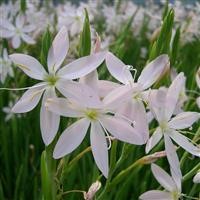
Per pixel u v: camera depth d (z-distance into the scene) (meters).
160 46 0.18
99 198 0.17
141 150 0.30
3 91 0.39
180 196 0.17
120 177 0.17
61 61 0.15
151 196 0.16
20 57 0.15
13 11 0.44
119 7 0.59
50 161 0.16
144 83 0.15
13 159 0.35
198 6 0.56
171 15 0.18
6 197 0.33
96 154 0.15
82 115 0.15
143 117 0.15
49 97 0.15
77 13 0.38
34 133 0.35
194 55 0.53
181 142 0.16
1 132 0.35
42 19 0.46
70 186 0.26
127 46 0.52
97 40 0.16
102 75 0.30
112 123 0.15
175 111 0.18
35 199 0.28
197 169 0.18
